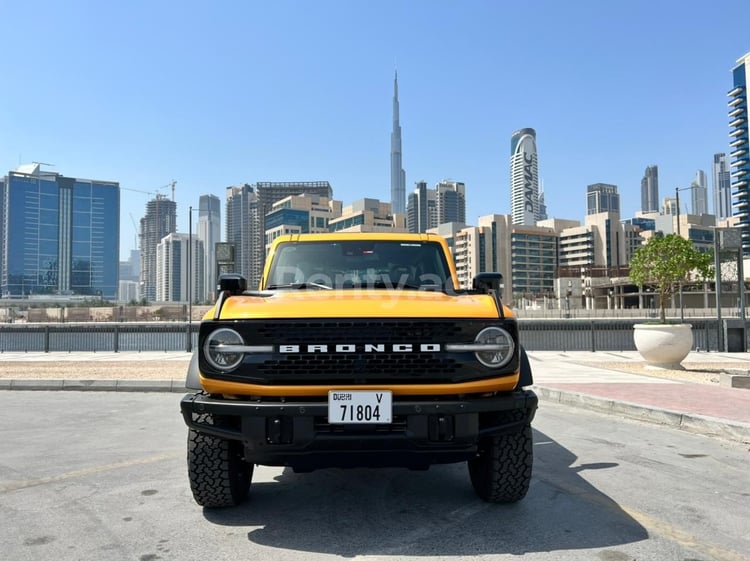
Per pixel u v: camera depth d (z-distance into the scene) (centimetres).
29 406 967
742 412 773
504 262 13538
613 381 1109
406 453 365
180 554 351
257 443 353
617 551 352
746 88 14662
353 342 357
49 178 19088
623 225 13725
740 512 425
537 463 570
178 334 2194
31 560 346
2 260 18575
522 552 350
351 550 353
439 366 358
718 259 1855
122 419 840
